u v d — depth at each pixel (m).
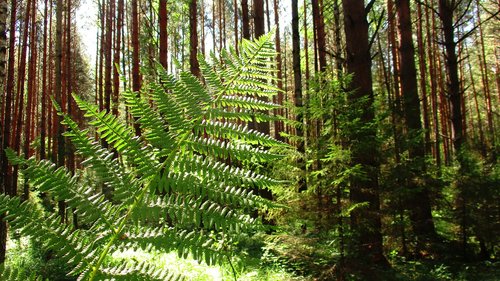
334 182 4.73
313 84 5.48
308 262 5.06
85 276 0.95
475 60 28.48
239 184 1.14
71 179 1.04
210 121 1.22
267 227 1.09
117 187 1.07
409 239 7.42
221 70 1.34
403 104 7.53
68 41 15.20
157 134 1.17
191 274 5.50
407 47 9.09
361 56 6.50
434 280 6.14
